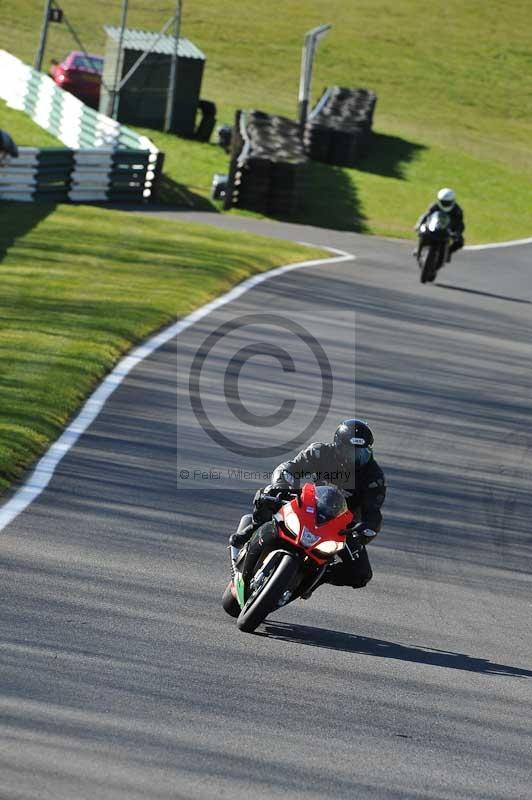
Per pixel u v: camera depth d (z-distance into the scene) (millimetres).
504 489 42000
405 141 182000
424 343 64250
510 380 59000
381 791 19469
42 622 24969
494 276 94438
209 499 36031
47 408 42188
